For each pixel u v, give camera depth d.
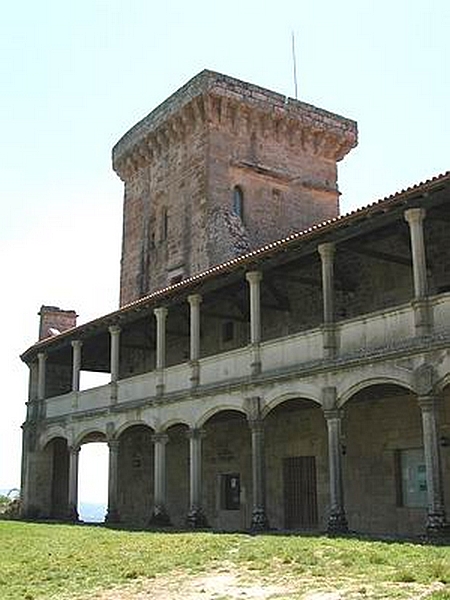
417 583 11.25
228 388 25.17
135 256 44.34
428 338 18.69
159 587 12.61
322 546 16.02
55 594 12.34
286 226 41.28
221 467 31.78
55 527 28.20
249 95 40.84
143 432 37.53
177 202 41.47
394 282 25.16
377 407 25.03
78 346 35.59
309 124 42.72
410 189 18.81
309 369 22.03
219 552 16.20
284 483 28.34
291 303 29.12
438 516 17.83
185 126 41.31
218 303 31.12
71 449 34.62
